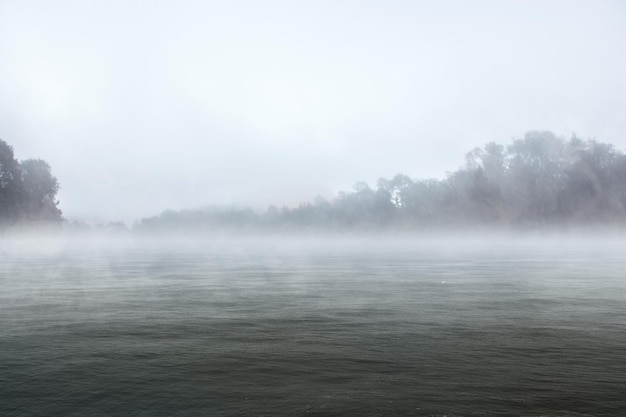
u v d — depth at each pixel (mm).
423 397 12695
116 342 18828
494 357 16328
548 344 18078
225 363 15805
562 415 11586
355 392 13078
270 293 34188
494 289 35781
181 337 19688
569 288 36188
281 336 19750
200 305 28484
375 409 11938
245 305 28375
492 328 21078
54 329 21375
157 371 14969
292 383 13828
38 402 12562
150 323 22766
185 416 11648
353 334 20062
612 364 15445
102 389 13422
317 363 15750
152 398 12758
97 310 26672
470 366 15328
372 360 16031
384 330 20797
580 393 12938
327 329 21109
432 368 15156
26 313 25750
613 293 33062
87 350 17609
